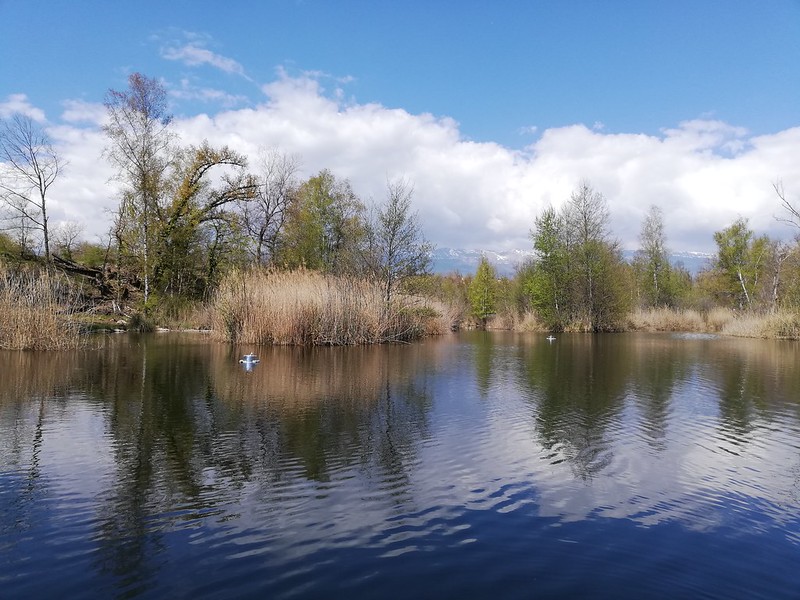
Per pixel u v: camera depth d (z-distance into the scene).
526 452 5.73
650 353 17.45
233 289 19.05
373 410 7.70
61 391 8.88
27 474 4.87
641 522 4.00
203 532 3.74
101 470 5.00
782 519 4.08
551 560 3.41
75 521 3.89
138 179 26.14
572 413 7.67
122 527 3.80
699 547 3.62
